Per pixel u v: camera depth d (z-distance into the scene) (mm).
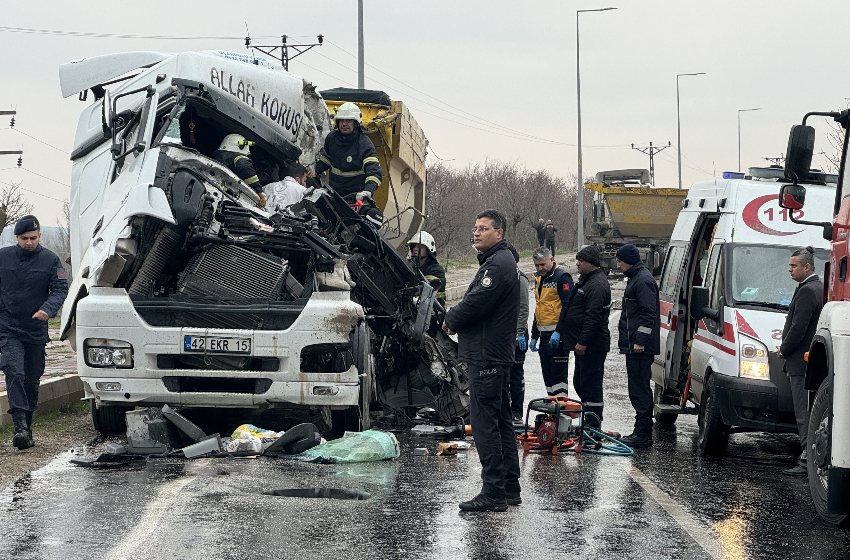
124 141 9922
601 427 10625
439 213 44094
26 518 6281
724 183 11047
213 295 8703
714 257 10492
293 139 11656
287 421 10141
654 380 12156
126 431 9539
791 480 8367
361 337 9375
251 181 10258
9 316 9047
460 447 9250
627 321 10109
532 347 10883
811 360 7152
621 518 6691
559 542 5992
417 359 10766
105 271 8609
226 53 11289
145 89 10039
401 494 7203
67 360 15000
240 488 7195
